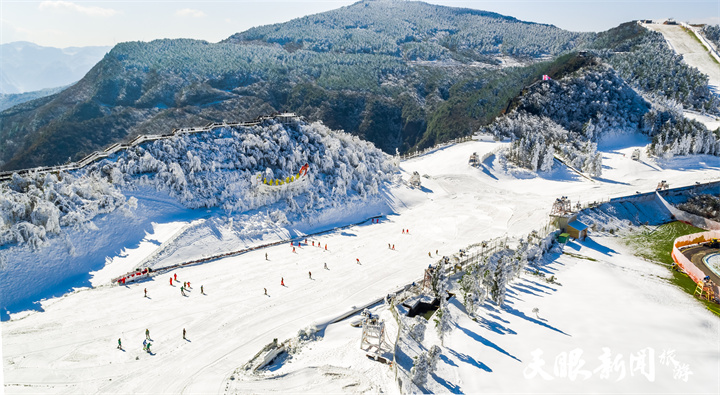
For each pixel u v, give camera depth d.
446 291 59.72
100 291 56.25
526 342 49.41
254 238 74.94
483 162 123.06
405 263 69.62
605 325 53.81
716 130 143.50
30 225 57.53
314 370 43.22
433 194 105.44
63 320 49.53
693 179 115.94
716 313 58.53
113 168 73.06
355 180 97.75
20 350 43.66
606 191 108.06
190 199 77.00
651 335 51.94
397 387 40.91
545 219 90.19
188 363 43.66
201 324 50.47
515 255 68.06
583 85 162.25
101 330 48.12
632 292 63.41
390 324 51.97
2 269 53.47
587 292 62.88
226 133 90.00
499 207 97.31
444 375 42.94
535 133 141.75
